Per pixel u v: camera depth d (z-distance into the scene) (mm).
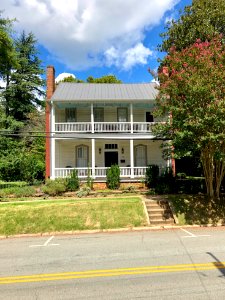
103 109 24219
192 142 13391
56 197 17406
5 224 12555
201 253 8086
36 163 26016
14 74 33625
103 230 12391
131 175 21047
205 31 21766
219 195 16281
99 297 5219
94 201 15039
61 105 23094
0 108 29656
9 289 5773
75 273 6648
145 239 10398
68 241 10523
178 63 13672
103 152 24109
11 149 26812
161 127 14180
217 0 22766
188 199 15203
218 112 11984
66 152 23750
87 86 25719
